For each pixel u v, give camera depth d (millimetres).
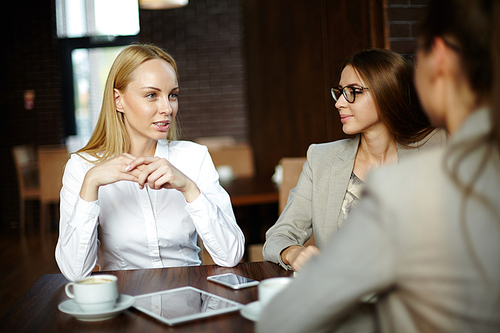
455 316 497
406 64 1358
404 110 1352
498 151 510
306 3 3988
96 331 795
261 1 5129
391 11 2850
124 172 1194
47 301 970
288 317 562
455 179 508
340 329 651
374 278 520
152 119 1395
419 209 511
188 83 6180
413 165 540
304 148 4410
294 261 1130
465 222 498
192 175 1551
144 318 846
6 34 5887
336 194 1416
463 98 551
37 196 5449
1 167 5941
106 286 843
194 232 1527
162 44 6121
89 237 1229
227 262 1300
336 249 543
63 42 6074
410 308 525
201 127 6227
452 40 541
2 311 2814
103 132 1485
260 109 5555
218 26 6148
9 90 5918
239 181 3297
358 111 1372
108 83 1421
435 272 500
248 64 5875
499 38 505
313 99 4035
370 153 1452
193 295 957
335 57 3383
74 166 1429
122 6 6090
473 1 524
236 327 791
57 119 5934
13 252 4539
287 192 2236
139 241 1440
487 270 495
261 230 2916
